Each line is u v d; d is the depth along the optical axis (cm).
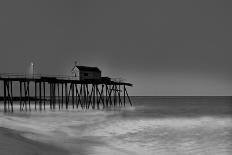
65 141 2997
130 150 2733
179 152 2700
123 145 2947
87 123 4584
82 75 6825
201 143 3080
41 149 2478
